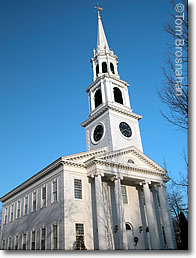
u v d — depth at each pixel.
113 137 37.34
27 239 33.97
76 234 27.31
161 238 33.97
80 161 31.72
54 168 31.81
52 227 28.80
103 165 30.48
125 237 27.16
